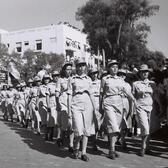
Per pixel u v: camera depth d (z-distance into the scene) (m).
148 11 38.44
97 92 9.91
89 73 10.20
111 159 7.68
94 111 7.74
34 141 10.58
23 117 16.14
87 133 7.50
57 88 9.72
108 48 38.88
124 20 38.59
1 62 44.28
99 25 38.78
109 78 7.96
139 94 8.17
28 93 15.18
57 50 57.06
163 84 9.09
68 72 9.69
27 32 59.75
